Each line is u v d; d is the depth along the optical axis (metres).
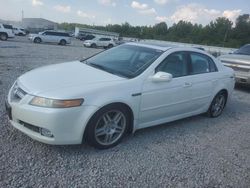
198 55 5.45
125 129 4.19
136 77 4.25
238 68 9.30
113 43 39.12
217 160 4.12
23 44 26.59
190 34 92.94
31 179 3.13
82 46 38.44
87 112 3.62
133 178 3.40
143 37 99.69
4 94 6.00
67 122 3.51
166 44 5.40
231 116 6.44
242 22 83.12
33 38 33.72
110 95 3.83
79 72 4.27
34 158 3.55
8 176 3.12
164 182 3.40
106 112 3.84
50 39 34.91
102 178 3.32
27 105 3.55
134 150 4.09
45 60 13.72
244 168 4.00
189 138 4.80
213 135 5.10
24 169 3.29
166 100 4.64
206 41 86.06
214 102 5.97
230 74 6.23
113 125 4.05
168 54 4.78
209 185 3.47
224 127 5.61
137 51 4.98
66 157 3.66
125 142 4.30
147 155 3.99
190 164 3.90
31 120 3.52
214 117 6.14
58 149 3.82
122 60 4.80
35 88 3.65
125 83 4.08
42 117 3.44
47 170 3.33
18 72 8.97
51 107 3.44
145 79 4.31
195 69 5.32
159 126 5.19
